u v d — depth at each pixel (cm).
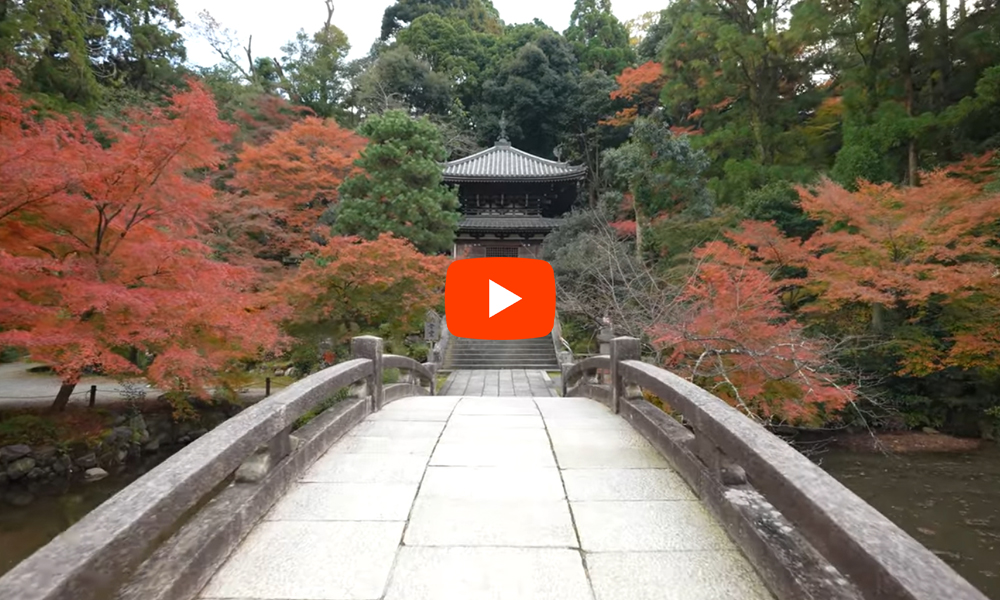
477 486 321
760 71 1800
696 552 237
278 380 1364
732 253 966
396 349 1513
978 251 955
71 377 689
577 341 1794
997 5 1475
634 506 289
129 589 182
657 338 786
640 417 449
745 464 227
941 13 1477
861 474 933
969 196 1023
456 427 476
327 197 1780
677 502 294
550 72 3081
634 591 206
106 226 738
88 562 150
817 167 1673
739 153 1870
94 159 696
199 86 824
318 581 214
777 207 1526
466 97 3447
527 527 262
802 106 1866
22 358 1598
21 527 686
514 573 219
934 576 133
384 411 559
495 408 582
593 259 1606
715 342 729
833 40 1750
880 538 150
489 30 4122
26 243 714
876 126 1381
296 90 2669
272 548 241
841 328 1166
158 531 181
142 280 768
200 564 208
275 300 1041
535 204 2573
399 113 1739
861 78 1531
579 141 3089
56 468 822
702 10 1886
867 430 1115
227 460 236
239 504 253
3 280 645
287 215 1563
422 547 242
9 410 946
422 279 1217
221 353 807
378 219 1617
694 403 298
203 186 844
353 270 1120
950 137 1420
